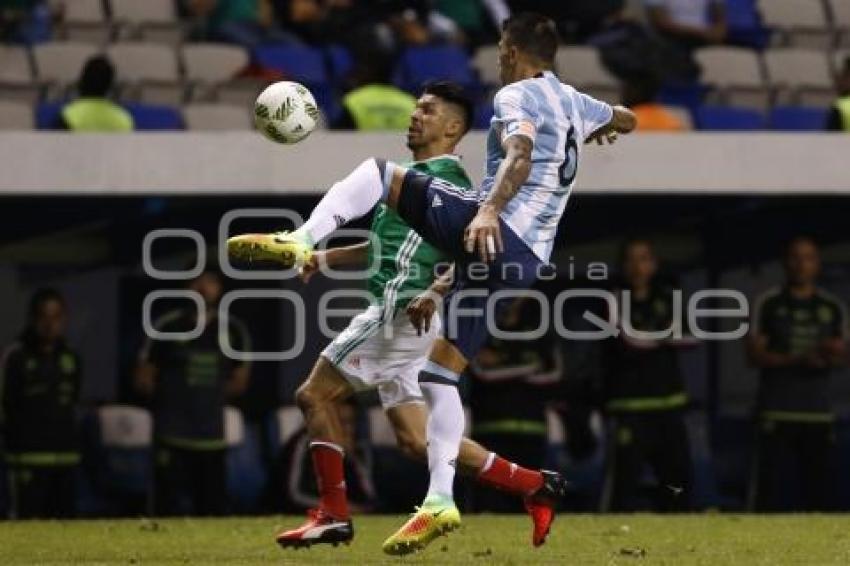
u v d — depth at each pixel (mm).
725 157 47656
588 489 51250
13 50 57031
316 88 56812
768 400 49188
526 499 28828
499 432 48219
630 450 47875
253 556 29328
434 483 27047
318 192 46781
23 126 52844
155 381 47750
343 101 50906
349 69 56625
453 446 27203
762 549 30688
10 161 46125
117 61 57594
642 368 47812
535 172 27219
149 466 50156
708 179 47594
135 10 61469
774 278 54250
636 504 49656
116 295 52312
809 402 49094
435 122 28391
